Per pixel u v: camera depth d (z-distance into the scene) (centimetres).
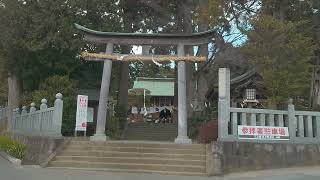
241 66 2942
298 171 1588
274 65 2073
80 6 2631
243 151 1694
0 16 2647
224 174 1636
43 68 2838
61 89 2572
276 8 2688
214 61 2917
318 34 2684
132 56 2122
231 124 1727
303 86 2100
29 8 2636
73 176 1536
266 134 1734
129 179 1491
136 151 1859
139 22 3147
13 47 2695
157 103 5888
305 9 2789
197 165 1719
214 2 2469
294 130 1761
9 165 1897
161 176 1588
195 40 2108
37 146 2017
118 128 2911
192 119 2680
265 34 2080
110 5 2741
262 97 2633
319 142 1772
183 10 2994
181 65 2083
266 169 1688
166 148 1845
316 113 1795
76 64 2805
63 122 2456
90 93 2814
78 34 2612
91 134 2678
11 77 3112
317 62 2677
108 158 1812
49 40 2584
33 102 2527
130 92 5581
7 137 2762
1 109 4959
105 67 2130
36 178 1485
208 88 3192
